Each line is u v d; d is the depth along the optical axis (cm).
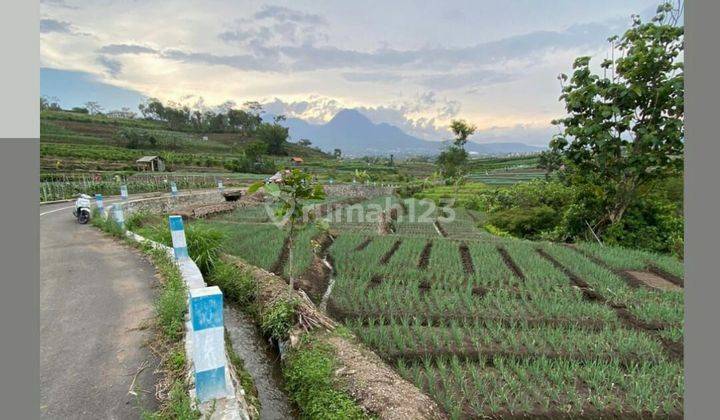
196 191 2569
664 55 1109
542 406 418
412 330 593
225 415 315
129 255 811
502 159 9069
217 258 839
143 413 308
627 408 418
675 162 1163
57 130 5722
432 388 435
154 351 421
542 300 711
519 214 1722
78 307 535
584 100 1235
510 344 548
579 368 490
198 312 316
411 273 879
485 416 400
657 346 540
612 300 736
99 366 392
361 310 674
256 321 636
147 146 5612
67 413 322
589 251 1116
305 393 433
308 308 580
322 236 1220
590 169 1333
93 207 1426
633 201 1312
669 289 796
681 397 433
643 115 1209
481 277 866
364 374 429
